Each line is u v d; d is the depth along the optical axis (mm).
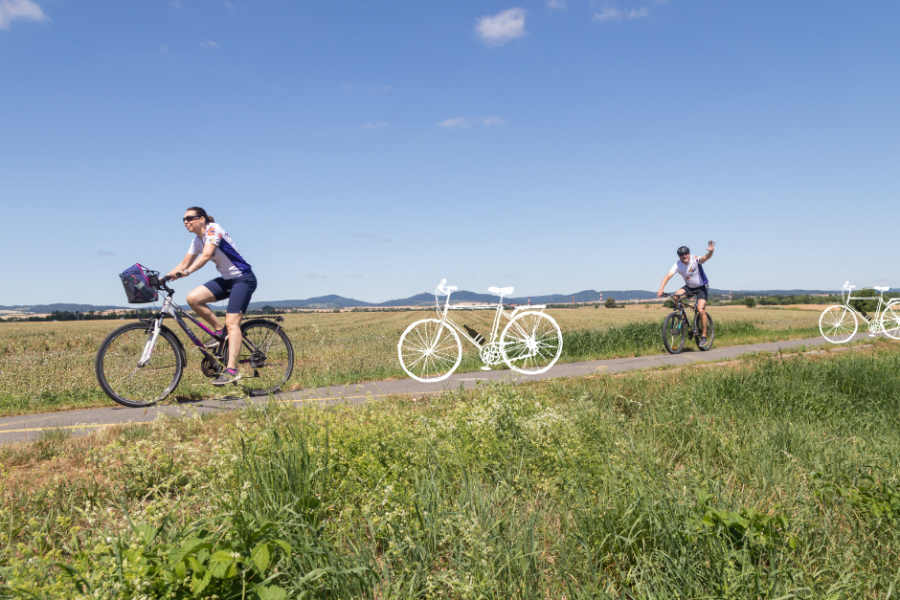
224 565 1688
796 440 4137
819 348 10352
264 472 2865
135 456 3305
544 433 3795
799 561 2336
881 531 2686
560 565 2322
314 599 1976
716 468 3652
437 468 3219
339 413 4043
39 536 2289
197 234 6305
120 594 1670
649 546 2457
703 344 11391
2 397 6945
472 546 2281
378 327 31703
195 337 6473
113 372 6086
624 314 51938
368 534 2615
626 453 3504
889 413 5242
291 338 21016
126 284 6012
